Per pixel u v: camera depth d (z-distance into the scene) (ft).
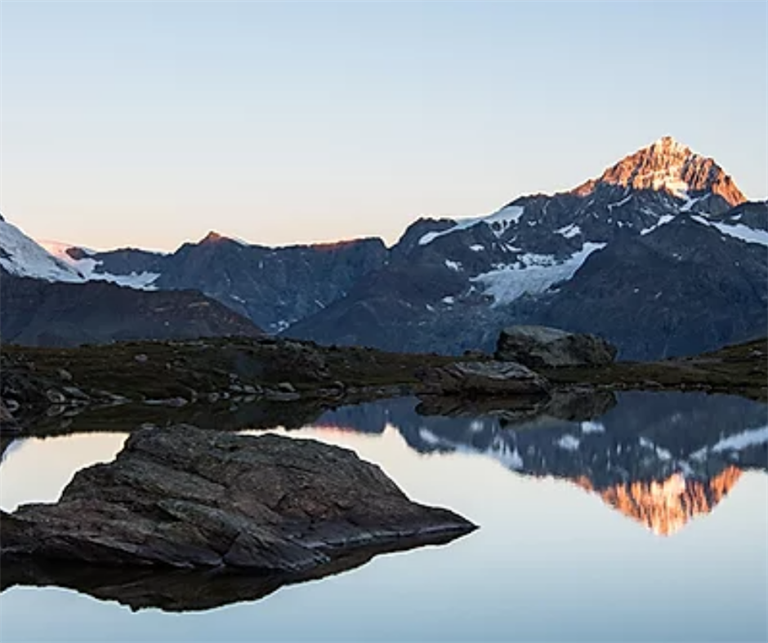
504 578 170.91
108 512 188.55
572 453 319.06
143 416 426.51
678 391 580.71
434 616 152.05
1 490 253.24
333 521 195.72
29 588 167.22
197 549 179.32
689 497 239.50
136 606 158.40
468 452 322.75
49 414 435.12
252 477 197.57
